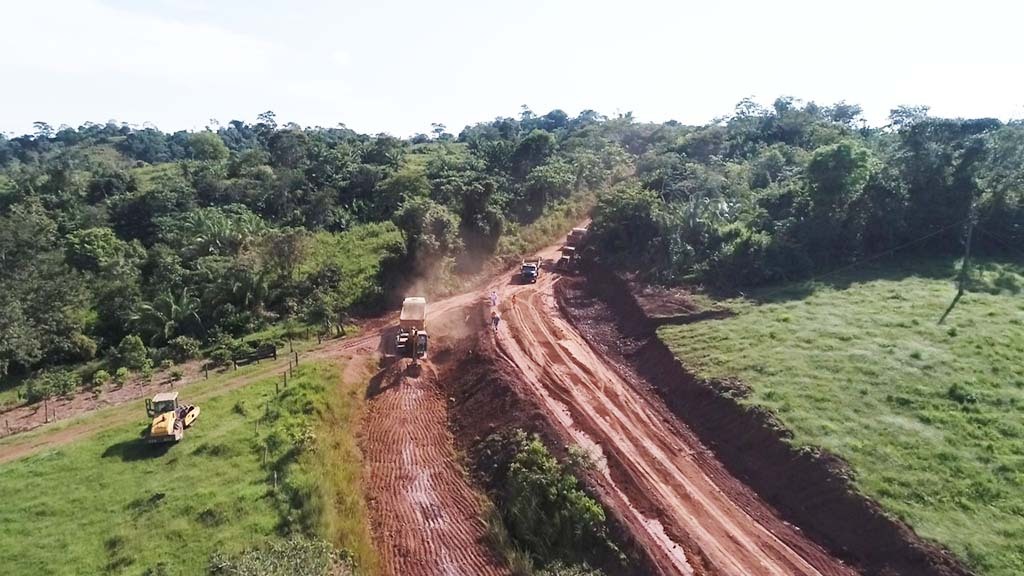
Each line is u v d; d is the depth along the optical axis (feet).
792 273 139.44
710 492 82.33
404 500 87.92
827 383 94.48
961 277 128.47
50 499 83.76
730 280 139.23
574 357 121.49
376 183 235.40
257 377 118.52
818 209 150.00
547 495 80.07
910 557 65.67
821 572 68.69
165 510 80.69
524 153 271.90
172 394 101.60
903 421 84.07
